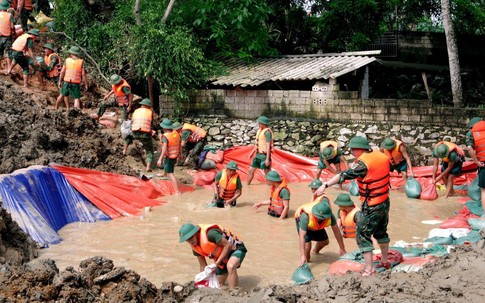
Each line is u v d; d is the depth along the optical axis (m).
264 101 16.66
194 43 17.64
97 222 10.66
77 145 12.67
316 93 16.17
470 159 14.88
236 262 7.18
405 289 6.17
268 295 6.19
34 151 11.48
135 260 8.52
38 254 8.71
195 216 10.98
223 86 17.28
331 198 12.50
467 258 6.75
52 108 14.70
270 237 9.57
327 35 20.56
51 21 18.38
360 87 17.22
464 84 20.97
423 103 15.28
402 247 8.34
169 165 12.66
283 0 20.72
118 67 17.22
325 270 8.00
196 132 14.23
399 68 20.41
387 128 15.51
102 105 14.91
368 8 19.72
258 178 14.49
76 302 6.10
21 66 15.07
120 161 13.50
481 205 10.55
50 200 10.34
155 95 18.09
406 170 13.20
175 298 6.49
